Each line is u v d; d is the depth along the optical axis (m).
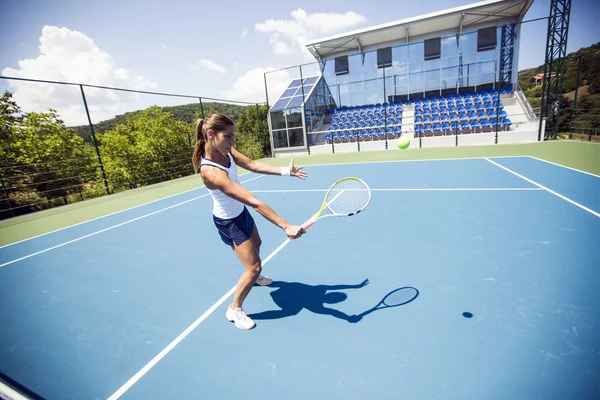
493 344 1.98
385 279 2.90
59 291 3.25
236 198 2.00
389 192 6.17
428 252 3.37
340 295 2.71
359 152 15.22
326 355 2.03
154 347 2.27
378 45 19.16
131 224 5.63
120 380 1.98
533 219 4.08
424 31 17.78
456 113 16.22
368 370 1.88
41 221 6.89
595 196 4.88
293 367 1.96
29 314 2.84
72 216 7.05
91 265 3.88
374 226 4.32
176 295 2.98
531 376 1.73
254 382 1.87
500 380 1.72
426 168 8.73
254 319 2.49
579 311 2.22
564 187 5.53
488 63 16.78
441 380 1.76
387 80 18.84
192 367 2.04
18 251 4.71
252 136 19.28
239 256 2.31
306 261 3.42
